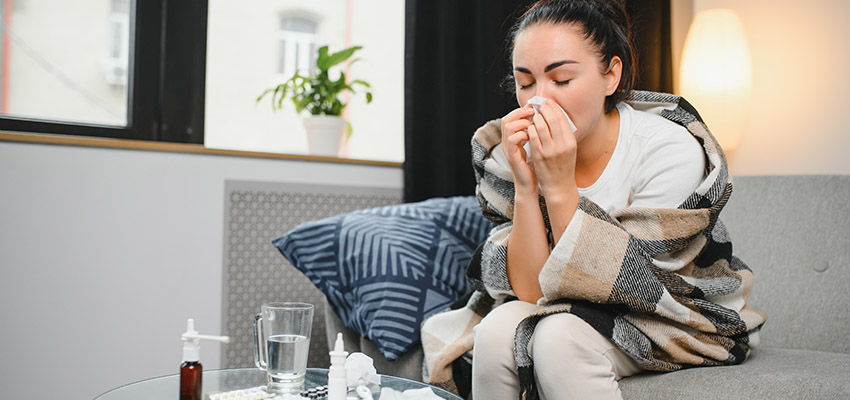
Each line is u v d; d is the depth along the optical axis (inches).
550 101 42.3
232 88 82.0
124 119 76.0
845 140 76.7
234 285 72.5
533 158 42.7
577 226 40.5
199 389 34.4
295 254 62.4
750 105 86.8
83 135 72.6
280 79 84.8
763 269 61.0
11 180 62.9
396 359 54.7
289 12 85.3
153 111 76.3
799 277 59.3
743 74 82.7
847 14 76.8
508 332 41.0
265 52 83.9
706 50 83.9
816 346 56.9
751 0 87.4
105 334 66.2
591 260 40.3
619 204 45.5
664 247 41.9
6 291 62.5
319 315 77.5
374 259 58.9
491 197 49.7
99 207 66.2
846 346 55.6
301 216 76.5
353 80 85.0
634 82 49.8
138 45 75.4
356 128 89.1
